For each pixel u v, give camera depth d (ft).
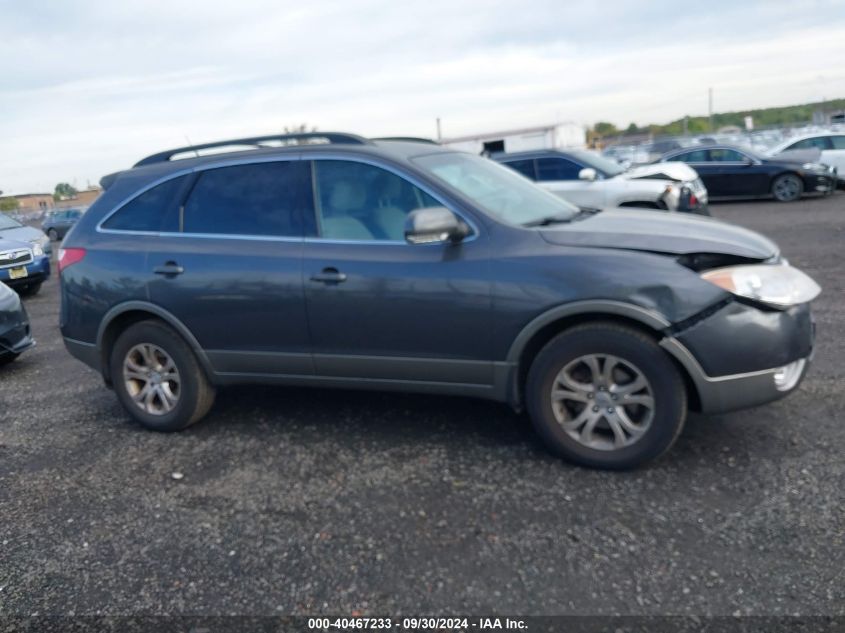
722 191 58.39
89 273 15.85
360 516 11.59
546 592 9.34
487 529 10.90
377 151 13.89
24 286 39.29
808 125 145.89
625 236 12.32
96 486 13.47
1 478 14.19
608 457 12.26
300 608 9.43
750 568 9.51
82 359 16.48
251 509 12.10
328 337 13.79
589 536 10.51
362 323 13.42
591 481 12.12
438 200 13.15
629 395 12.02
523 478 12.41
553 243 12.39
